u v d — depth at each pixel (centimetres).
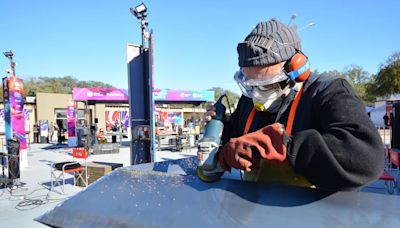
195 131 1582
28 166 1009
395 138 805
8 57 926
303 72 93
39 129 2153
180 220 91
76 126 1694
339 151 70
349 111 76
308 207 79
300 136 75
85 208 111
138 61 640
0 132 2131
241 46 97
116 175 125
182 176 109
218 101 121
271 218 80
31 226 453
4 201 580
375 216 72
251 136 82
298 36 100
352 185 69
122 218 100
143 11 621
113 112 2838
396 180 425
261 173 102
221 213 88
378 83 3142
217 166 96
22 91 965
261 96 100
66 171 648
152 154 611
